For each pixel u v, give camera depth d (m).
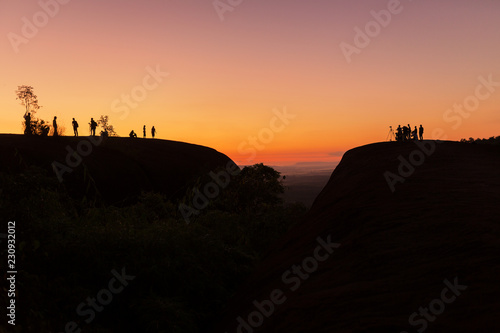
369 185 6.39
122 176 24.12
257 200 15.35
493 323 2.04
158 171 27.58
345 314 2.65
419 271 2.96
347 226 4.71
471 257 2.98
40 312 3.92
